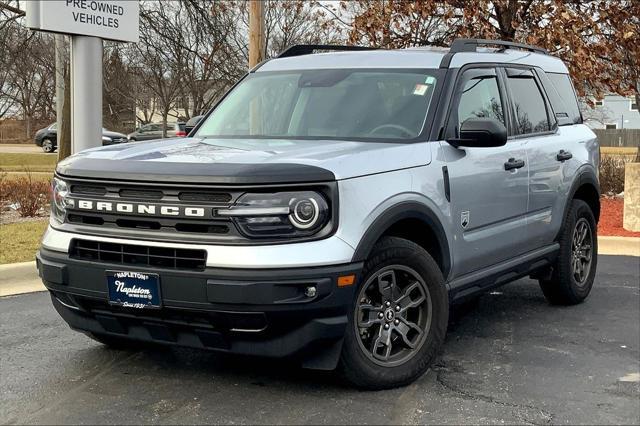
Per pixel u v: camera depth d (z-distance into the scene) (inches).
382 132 195.9
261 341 156.5
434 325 181.8
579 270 270.2
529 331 235.0
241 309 149.9
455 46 219.5
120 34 387.5
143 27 670.5
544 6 460.4
